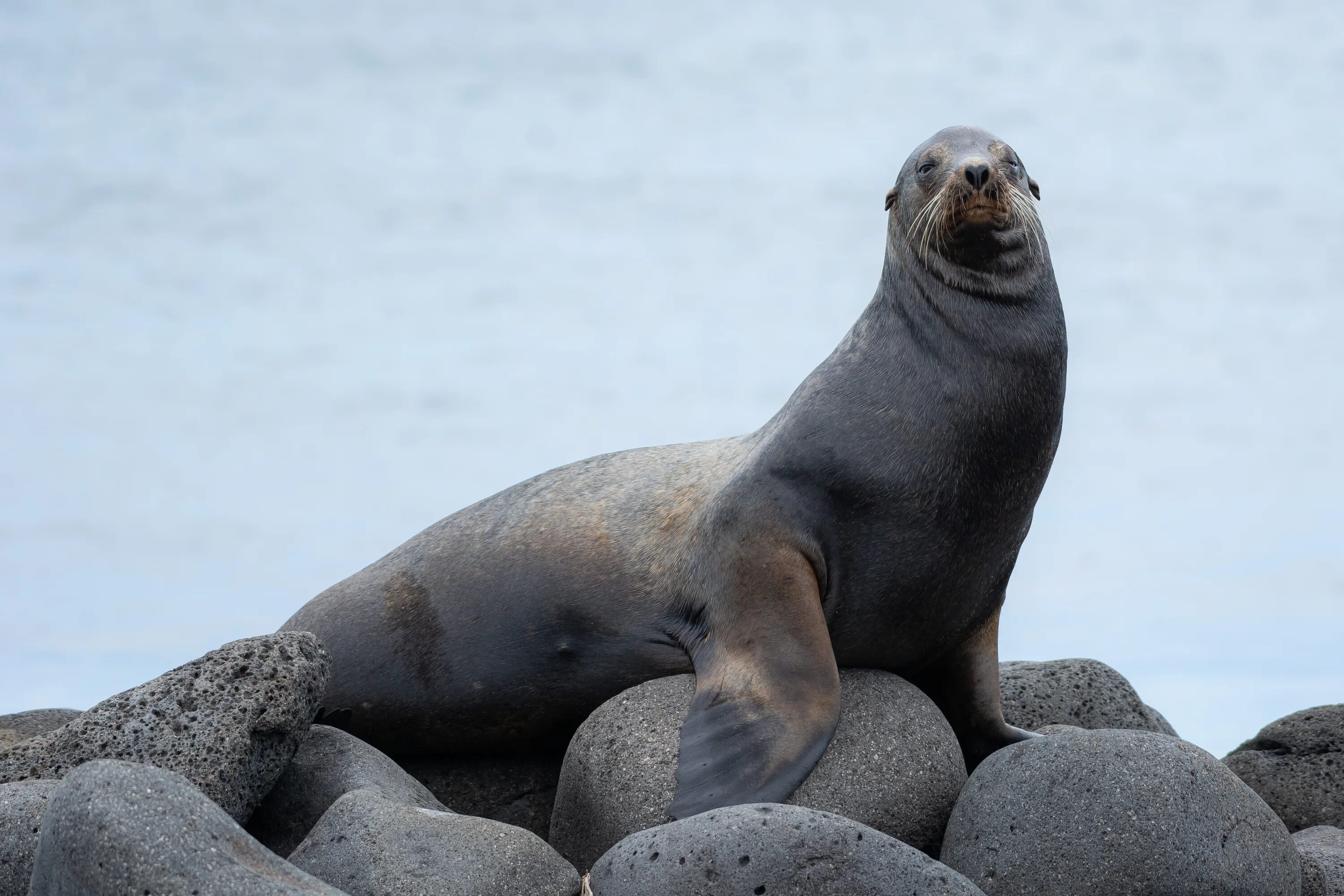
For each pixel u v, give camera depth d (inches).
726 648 1064.8
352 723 1218.0
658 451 1244.5
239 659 987.3
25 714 1295.5
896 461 1073.5
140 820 738.2
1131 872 864.9
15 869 844.6
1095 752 901.8
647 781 1000.9
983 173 1065.5
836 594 1087.0
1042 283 1120.8
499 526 1229.1
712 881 817.5
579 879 883.4
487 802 1189.7
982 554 1104.8
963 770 1035.9
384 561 1282.0
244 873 730.2
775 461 1090.7
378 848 869.2
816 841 823.7
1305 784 1251.8
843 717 1032.2
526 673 1176.2
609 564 1163.9
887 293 1148.5
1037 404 1093.8
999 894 888.3
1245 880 882.1
